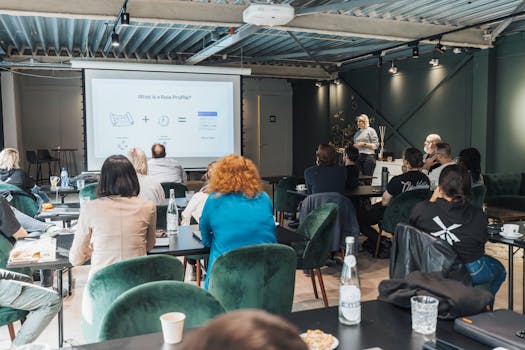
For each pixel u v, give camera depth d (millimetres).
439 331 1487
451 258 2078
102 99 7383
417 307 1488
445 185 2516
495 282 2693
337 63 10812
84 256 2494
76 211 4152
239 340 429
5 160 5180
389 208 4637
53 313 2527
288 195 6461
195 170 7945
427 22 6895
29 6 5285
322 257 3525
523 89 7285
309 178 4910
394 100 9953
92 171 7426
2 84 10211
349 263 1585
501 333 1358
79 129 12719
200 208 3371
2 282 2430
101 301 1984
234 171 2672
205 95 7879
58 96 12500
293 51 9633
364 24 6625
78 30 7934
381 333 1486
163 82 7656
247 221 2613
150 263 2021
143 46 9266
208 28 7312
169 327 1396
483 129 7824
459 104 8422
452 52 8484
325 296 3701
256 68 10977
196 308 1614
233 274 2240
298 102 13695
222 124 8000
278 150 14039
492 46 7551
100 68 7285
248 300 2283
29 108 12297
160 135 7723
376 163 9117
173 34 7914
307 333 1417
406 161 4859
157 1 5758
